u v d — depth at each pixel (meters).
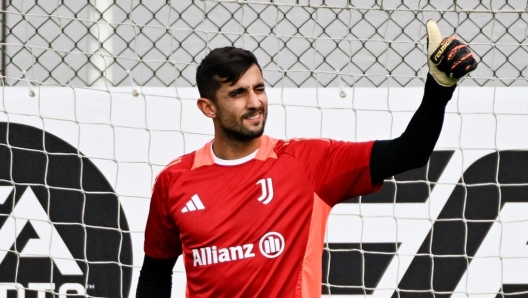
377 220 16.34
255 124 10.98
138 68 18.83
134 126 16.45
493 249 16.28
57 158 16.48
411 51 18.95
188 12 19.08
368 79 18.92
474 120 16.39
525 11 15.81
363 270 16.28
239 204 10.99
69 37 19.14
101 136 16.47
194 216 11.09
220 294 10.93
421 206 16.36
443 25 19.19
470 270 16.27
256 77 10.96
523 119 16.36
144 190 16.44
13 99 16.50
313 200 10.97
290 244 10.84
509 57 19.08
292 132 16.38
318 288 10.91
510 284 16.27
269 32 18.94
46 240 16.44
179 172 11.44
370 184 10.73
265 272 10.80
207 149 11.55
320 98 16.44
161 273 12.39
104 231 16.45
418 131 9.93
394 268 16.30
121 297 16.36
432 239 16.31
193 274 11.19
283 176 11.05
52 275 16.38
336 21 18.97
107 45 18.61
